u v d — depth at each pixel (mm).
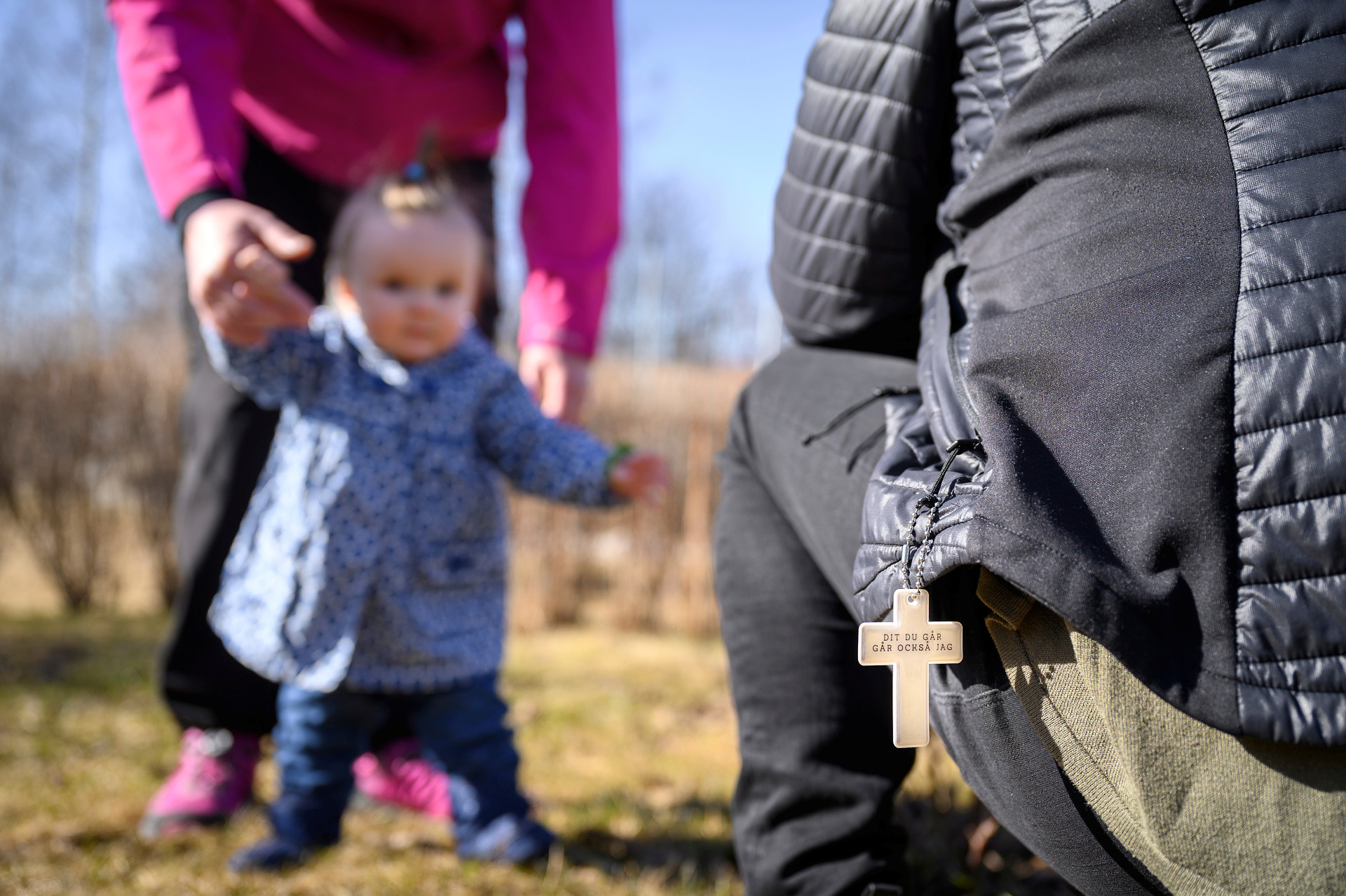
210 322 1548
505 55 2141
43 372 5332
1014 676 739
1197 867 667
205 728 1889
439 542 1741
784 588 1003
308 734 1728
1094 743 703
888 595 768
